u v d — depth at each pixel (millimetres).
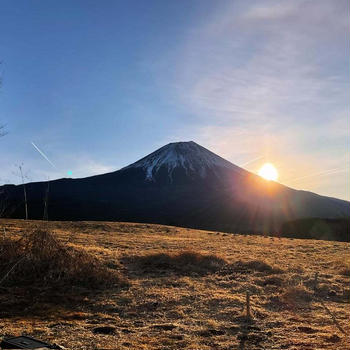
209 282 16984
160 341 9562
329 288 15781
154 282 16594
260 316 12195
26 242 17906
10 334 9719
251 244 33219
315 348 8984
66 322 11141
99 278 16109
